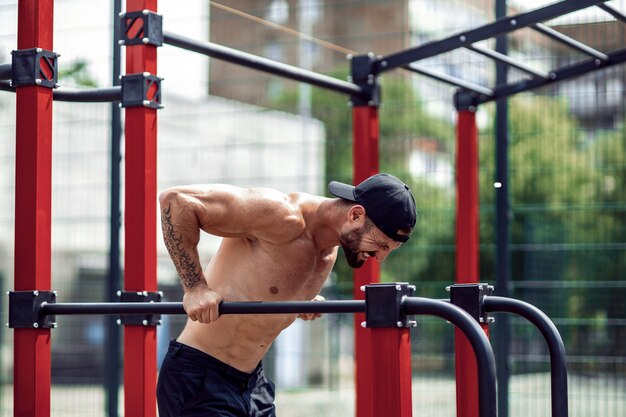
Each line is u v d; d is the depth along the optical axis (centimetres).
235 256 359
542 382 757
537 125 933
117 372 769
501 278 729
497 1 733
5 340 1093
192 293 324
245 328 362
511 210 744
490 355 287
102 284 889
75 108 897
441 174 1141
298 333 884
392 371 303
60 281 903
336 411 870
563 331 748
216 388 362
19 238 385
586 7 525
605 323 739
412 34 826
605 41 665
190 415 361
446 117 1580
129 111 436
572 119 918
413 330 851
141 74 432
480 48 596
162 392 368
